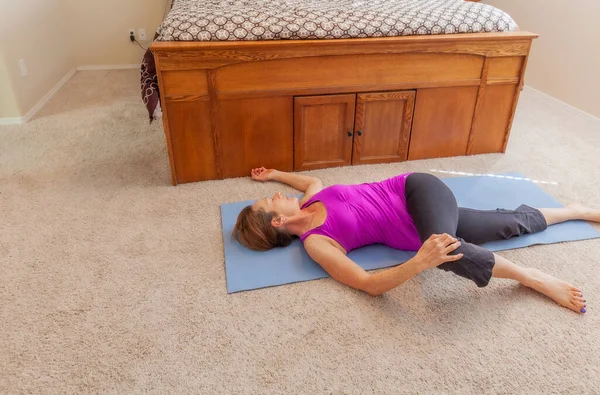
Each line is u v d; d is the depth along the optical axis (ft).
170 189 6.70
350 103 6.78
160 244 5.53
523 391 3.77
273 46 6.10
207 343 4.22
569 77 9.51
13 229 5.79
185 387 3.82
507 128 7.55
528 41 6.84
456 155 7.66
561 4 9.41
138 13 11.87
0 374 3.93
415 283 4.86
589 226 5.75
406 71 6.73
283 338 4.26
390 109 7.00
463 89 7.09
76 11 11.57
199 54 5.97
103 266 5.16
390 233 5.16
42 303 4.66
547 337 4.25
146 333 4.32
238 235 5.46
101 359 4.06
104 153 7.75
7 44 8.56
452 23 6.64
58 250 5.42
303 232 5.33
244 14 6.29
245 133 6.70
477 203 6.25
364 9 6.79
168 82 6.10
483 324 4.38
